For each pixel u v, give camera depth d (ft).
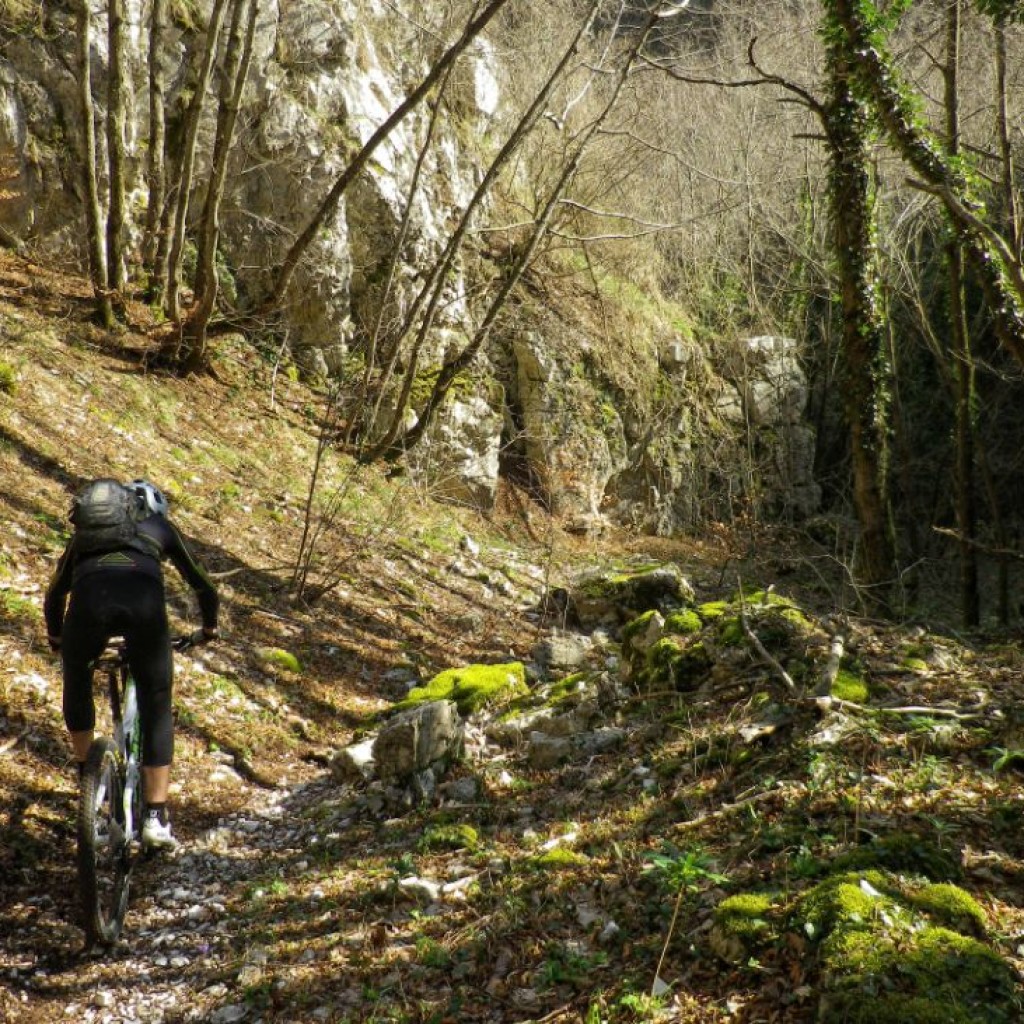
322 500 37.09
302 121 42.86
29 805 15.85
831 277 62.23
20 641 19.94
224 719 21.18
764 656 17.58
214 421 37.96
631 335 57.67
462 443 47.65
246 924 13.70
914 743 14.98
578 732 19.20
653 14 39.04
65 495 27.25
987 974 9.20
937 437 72.02
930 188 21.94
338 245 44.09
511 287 42.42
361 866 15.19
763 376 64.49
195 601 25.59
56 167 39.40
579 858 13.65
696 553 54.90
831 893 10.30
